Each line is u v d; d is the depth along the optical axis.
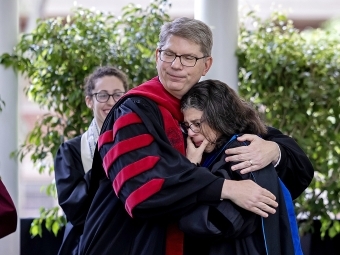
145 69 13.30
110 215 7.94
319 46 13.92
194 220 7.34
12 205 8.90
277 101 13.64
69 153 10.30
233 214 7.34
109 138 7.86
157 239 7.68
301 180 8.43
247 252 7.45
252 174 7.65
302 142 13.36
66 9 29.30
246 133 8.03
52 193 13.50
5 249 12.68
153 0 13.77
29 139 13.48
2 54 12.95
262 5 28.38
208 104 7.80
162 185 7.33
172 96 8.03
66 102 13.39
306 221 13.83
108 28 13.59
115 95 10.28
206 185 7.41
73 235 9.70
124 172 7.48
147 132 7.66
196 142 7.90
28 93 13.76
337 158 13.57
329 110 13.79
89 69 13.20
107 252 7.80
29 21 28.70
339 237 14.19
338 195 13.62
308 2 30.52
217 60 13.22
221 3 13.16
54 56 13.12
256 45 13.57
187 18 7.91
